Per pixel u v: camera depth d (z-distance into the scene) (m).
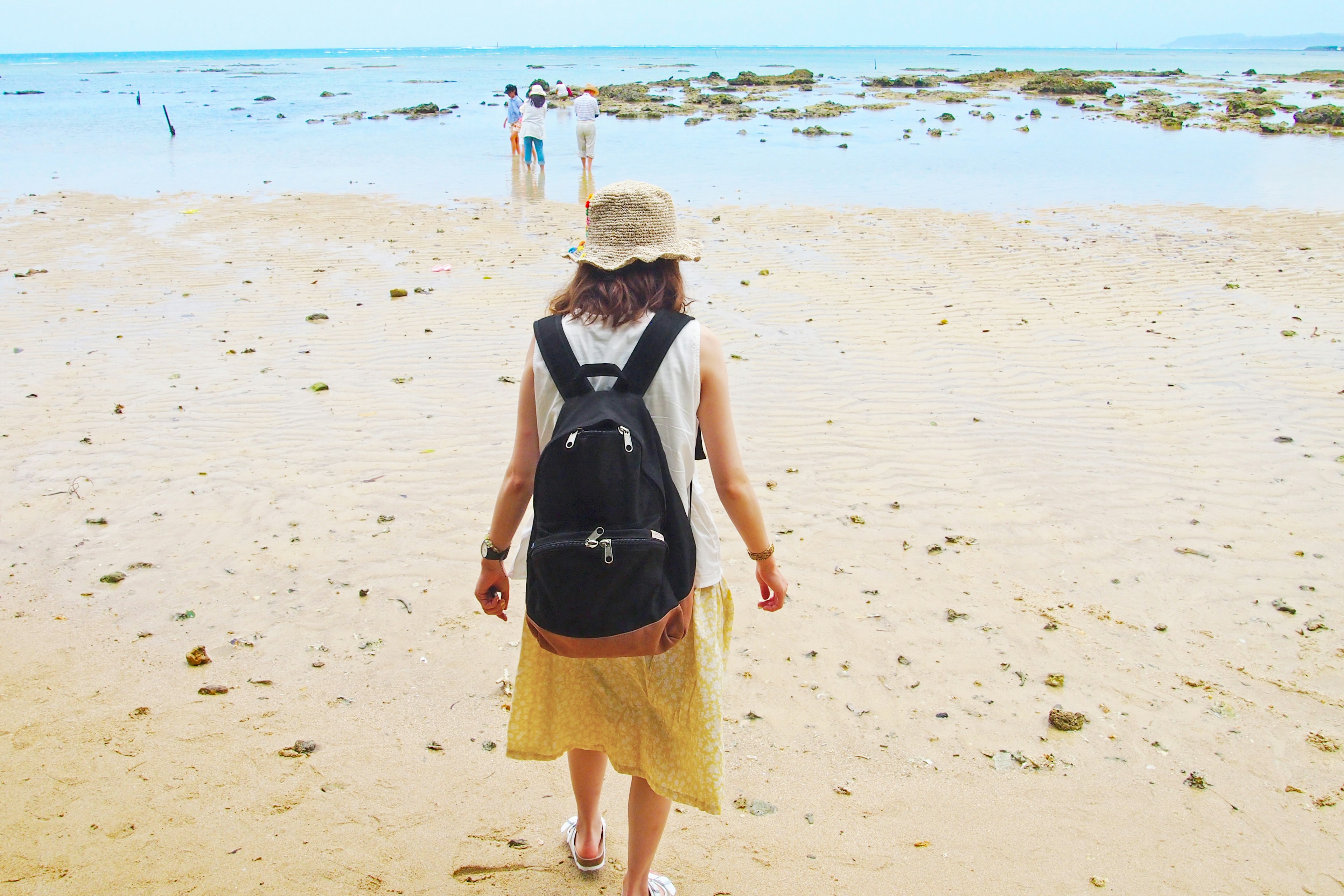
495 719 3.31
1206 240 11.32
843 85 49.06
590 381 2.01
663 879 2.57
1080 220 12.63
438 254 10.65
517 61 101.38
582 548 1.87
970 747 3.20
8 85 54.09
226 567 4.30
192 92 45.66
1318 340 7.54
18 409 6.12
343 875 2.60
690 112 32.88
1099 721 3.33
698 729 2.16
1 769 2.96
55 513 4.78
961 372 6.93
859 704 3.43
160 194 14.80
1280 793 2.97
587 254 2.06
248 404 6.27
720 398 2.07
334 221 12.60
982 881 2.62
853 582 4.27
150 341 7.52
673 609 2.01
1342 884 2.62
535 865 2.66
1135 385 6.67
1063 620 3.97
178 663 3.57
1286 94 42.12
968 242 11.30
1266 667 3.63
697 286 9.21
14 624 3.80
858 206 13.75
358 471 5.31
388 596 4.09
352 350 7.34
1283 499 5.02
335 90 46.94
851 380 6.78
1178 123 26.73
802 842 2.77
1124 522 4.80
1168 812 2.90
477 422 6.00
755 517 2.14
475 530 4.69
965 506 4.97
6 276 9.52
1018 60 115.56
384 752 3.12
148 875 2.56
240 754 3.08
